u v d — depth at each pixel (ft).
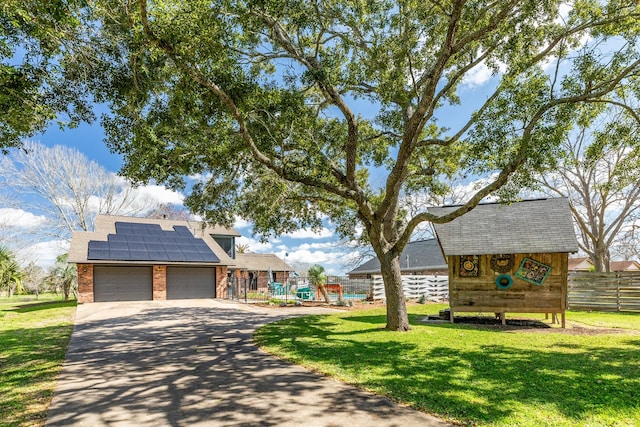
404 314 33.50
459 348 25.13
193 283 74.43
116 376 19.81
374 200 41.70
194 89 25.38
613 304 50.47
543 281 36.83
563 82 25.85
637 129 27.84
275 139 29.71
